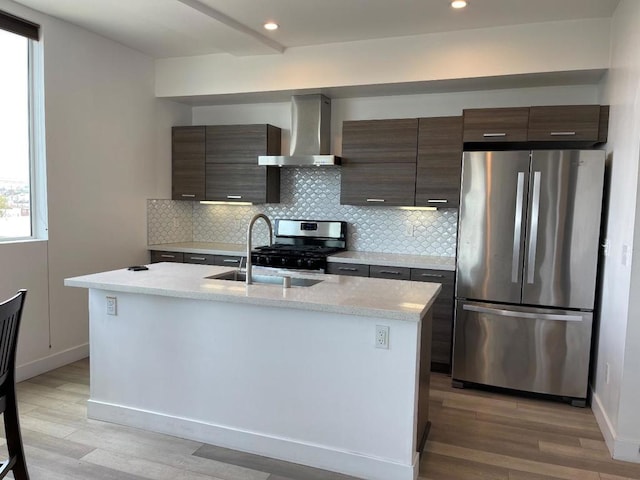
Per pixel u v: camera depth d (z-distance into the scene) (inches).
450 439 111.9
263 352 101.6
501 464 101.2
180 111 206.2
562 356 134.5
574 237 131.3
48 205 147.9
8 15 132.9
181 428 109.3
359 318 93.1
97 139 165.2
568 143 156.2
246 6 134.0
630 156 106.7
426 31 151.1
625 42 117.0
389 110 181.8
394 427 92.4
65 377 145.1
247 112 204.5
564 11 132.0
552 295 134.7
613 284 116.3
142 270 127.3
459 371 145.6
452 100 173.2
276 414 101.6
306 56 169.2
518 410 130.3
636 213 99.6
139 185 185.6
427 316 102.7
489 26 145.5
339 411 96.4
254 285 109.0
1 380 71.7
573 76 146.6
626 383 102.7
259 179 188.5
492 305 141.3
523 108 142.9
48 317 150.0
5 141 138.6
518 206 135.9
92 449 103.7
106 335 115.1
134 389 113.7
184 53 182.7
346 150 175.9
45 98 145.1
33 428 112.4
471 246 142.3
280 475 95.3
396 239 185.3
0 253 134.5
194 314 106.7
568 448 108.8
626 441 103.2
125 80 175.9
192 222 215.8
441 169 164.2
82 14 142.7
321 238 192.9
